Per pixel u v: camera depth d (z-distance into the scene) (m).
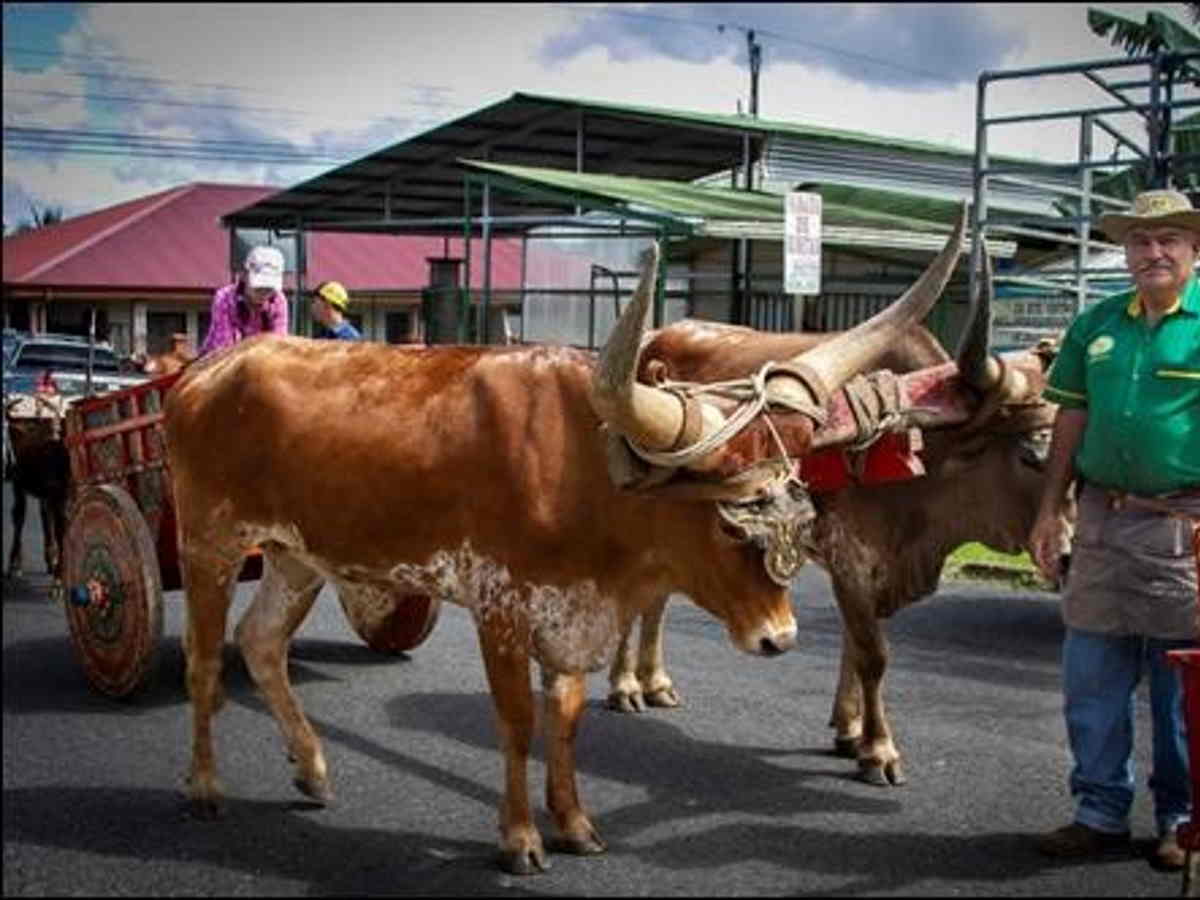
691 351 5.83
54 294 26.38
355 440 4.68
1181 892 4.29
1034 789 5.37
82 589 6.35
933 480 5.46
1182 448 4.41
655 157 18.94
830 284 18.42
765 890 4.39
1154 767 4.68
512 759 4.52
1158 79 8.72
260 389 4.88
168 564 6.62
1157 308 4.48
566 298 20.31
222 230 28.14
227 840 4.79
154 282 26.91
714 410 4.20
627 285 20.50
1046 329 11.83
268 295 6.94
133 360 16.45
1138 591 4.48
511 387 4.53
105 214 30.11
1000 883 4.45
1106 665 4.63
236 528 5.01
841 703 5.82
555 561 4.48
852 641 5.48
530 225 15.65
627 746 5.96
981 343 5.02
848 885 4.43
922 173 19.06
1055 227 12.94
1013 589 9.47
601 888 4.40
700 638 8.04
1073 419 4.76
